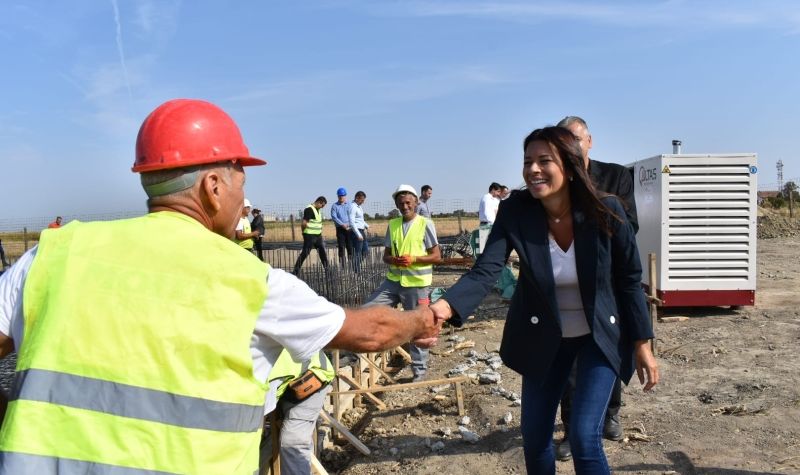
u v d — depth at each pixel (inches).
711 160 373.1
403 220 286.4
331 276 431.2
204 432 70.3
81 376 69.3
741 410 215.9
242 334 73.4
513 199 132.8
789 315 372.2
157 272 73.6
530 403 132.2
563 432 203.6
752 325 349.4
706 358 287.6
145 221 79.0
